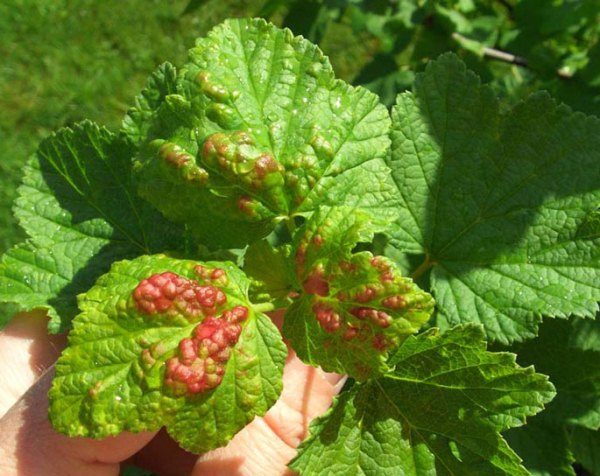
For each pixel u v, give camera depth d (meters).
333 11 0.26
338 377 0.18
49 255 0.16
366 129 0.15
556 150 0.17
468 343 0.15
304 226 0.14
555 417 0.20
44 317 0.18
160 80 0.16
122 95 0.47
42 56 0.48
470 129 0.18
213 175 0.14
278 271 0.15
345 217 0.14
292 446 0.16
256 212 0.14
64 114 0.46
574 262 0.17
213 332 0.13
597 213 0.16
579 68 0.25
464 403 0.15
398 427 0.16
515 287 0.17
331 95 0.15
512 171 0.17
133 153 0.16
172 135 0.14
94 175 0.17
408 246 0.18
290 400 0.16
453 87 0.18
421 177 0.18
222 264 0.14
